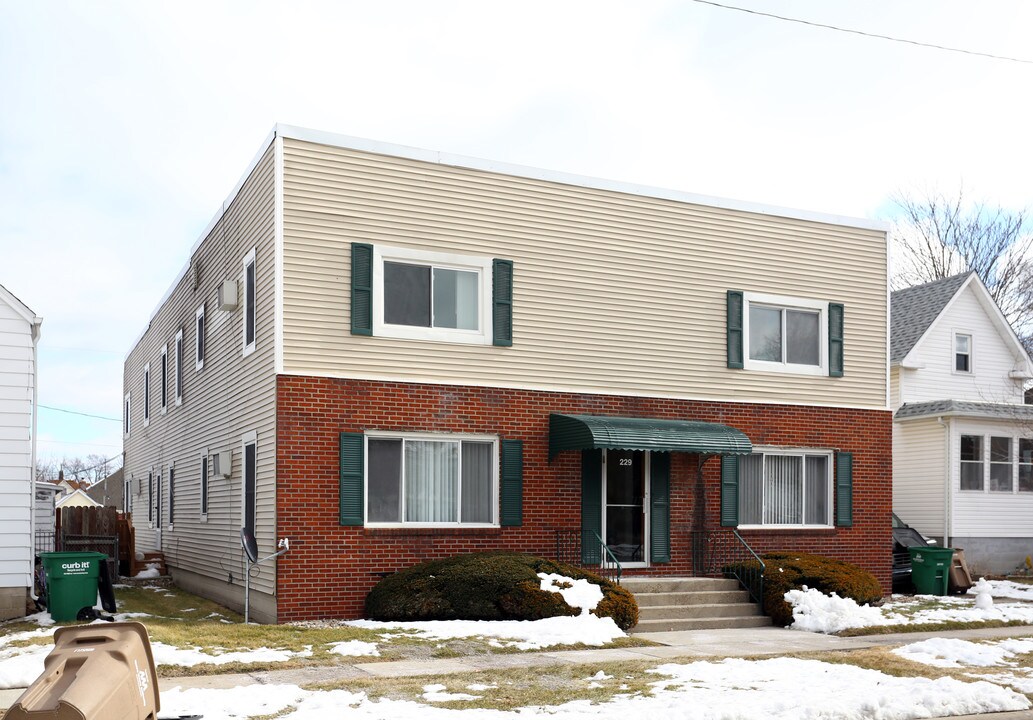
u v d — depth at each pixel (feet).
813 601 52.39
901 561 70.18
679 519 58.80
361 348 51.08
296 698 31.01
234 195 59.88
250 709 29.32
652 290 58.85
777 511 62.28
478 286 54.44
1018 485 87.97
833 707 29.55
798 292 63.52
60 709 18.63
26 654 38.37
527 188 55.88
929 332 95.61
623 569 57.00
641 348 58.18
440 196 53.52
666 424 55.93
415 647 40.86
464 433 53.26
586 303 56.90
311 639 42.01
